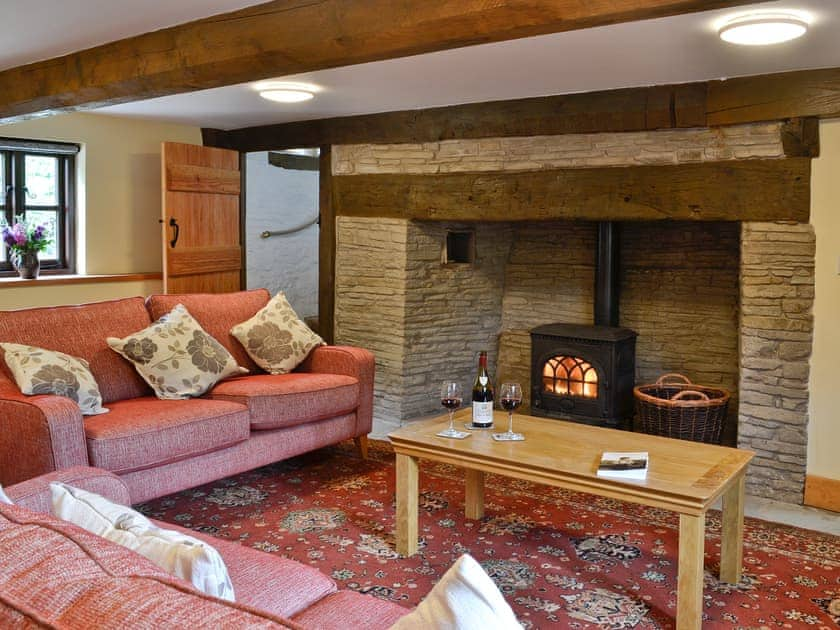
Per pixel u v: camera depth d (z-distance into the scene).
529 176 4.78
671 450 3.03
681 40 3.21
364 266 5.68
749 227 4.04
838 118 3.78
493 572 3.08
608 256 5.33
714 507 3.88
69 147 5.62
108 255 5.89
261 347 4.53
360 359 4.50
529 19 2.30
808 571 3.13
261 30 2.87
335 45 2.69
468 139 5.00
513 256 6.12
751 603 2.85
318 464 4.52
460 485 4.15
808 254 3.89
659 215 4.32
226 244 6.02
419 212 5.32
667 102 4.14
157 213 6.18
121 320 4.11
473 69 3.84
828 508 3.92
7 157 5.44
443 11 2.39
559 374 5.18
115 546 1.18
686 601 2.53
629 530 3.54
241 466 3.83
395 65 3.76
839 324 3.85
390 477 4.29
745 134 4.02
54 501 1.69
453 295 5.82
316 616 1.79
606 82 4.12
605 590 2.94
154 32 3.26
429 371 5.74
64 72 3.70
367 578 3.01
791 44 3.25
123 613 0.94
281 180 7.38
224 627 0.90
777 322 3.99
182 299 4.50
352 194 5.67
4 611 0.97
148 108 5.32
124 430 3.28
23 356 3.43
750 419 4.09
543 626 2.66
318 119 5.75
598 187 4.52
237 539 3.39
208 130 6.41
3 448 3.17
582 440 3.16
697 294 5.29
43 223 5.66
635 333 5.25
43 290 5.41
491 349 6.18
